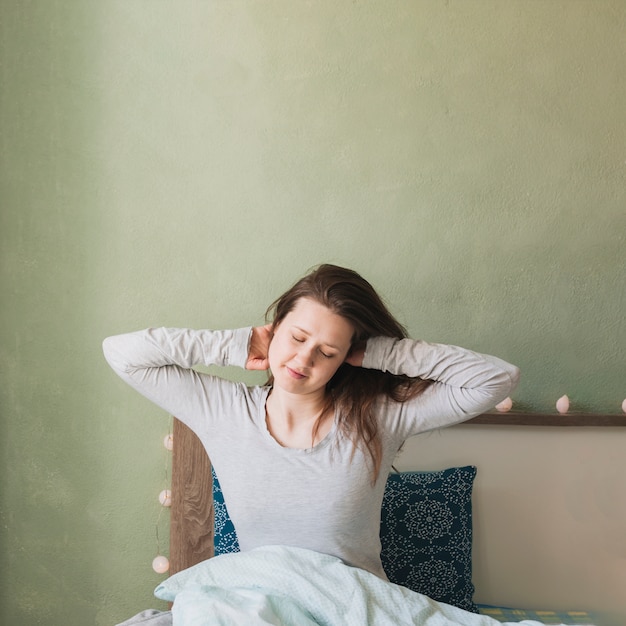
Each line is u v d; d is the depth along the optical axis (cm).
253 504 153
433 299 209
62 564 207
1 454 205
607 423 204
